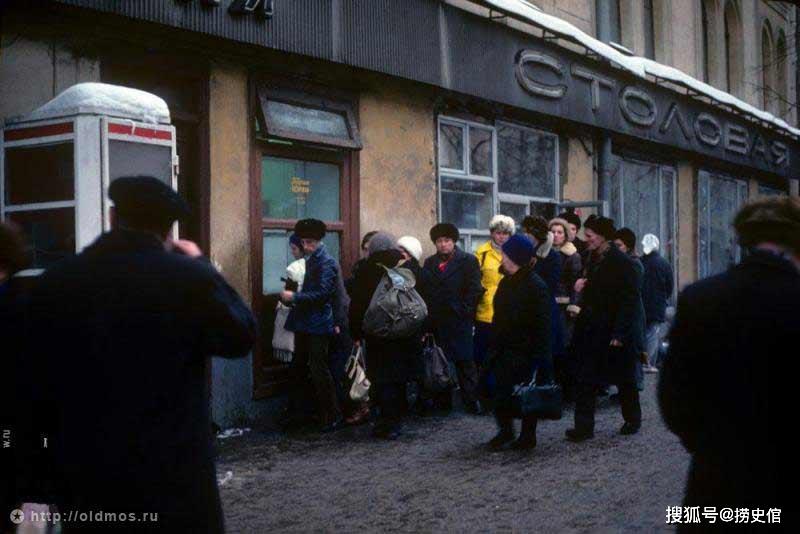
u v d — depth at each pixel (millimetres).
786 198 2965
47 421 2992
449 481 7090
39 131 7125
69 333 2957
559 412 7852
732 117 22438
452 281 10242
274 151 10211
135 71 8836
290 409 9445
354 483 7078
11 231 3570
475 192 13672
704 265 22188
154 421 2934
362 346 10008
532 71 14203
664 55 20438
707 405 2834
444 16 12320
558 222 11258
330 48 10438
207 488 3021
